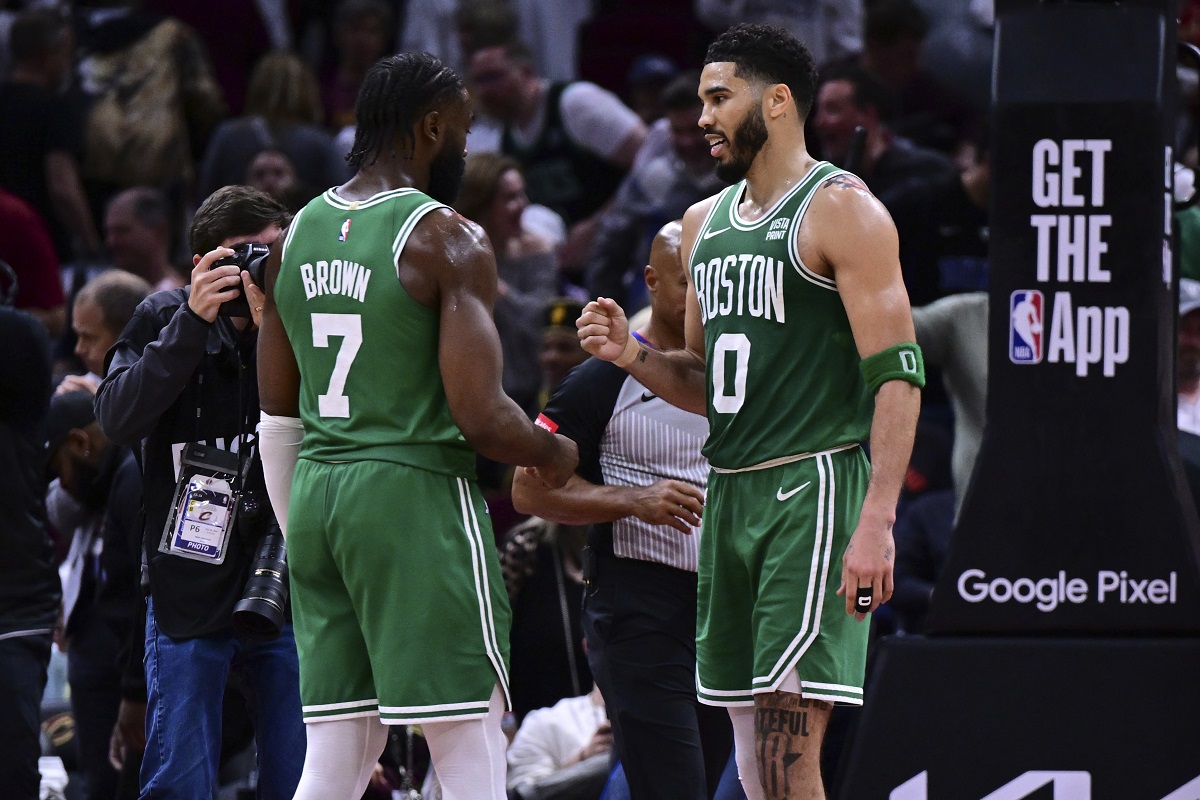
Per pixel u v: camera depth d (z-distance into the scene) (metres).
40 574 12.06
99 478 13.39
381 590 9.13
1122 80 8.48
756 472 9.35
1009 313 8.55
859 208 8.98
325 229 9.33
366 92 9.45
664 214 19.64
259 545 10.81
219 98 23.69
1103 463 8.49
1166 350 8.65
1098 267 8.50
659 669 11.25
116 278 13.81
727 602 9.61
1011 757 8.40
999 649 8.45
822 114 17.44
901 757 8.43
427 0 26.42
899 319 8.90
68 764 15.24
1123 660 8.38
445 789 9.24
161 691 10.78
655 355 10.26
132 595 12.83
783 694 9.16
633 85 24.19
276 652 11.04
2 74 25.06
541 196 22.86
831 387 9.22
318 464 9.35
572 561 14.39
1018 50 8.60
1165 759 8.33
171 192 22.61
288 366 9.77
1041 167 8.52
